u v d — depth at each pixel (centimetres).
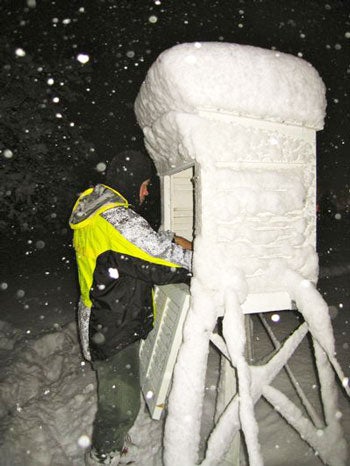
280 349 159
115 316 155
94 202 158
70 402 223
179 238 169
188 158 151
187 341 140
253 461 130
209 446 142
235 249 144
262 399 225
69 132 929
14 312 411
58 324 363
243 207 143
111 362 161
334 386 164
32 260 743
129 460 181
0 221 873
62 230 982
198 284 144
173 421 139
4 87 825
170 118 148
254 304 150
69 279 570
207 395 228
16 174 848
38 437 188
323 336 146
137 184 169
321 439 163
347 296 443
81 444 193
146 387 176
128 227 148
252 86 139
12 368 259
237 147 142
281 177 149
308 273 158
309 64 154
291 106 146
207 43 141
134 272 151
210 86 135
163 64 139
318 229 1147
